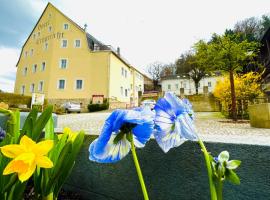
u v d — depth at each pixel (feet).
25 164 2.46
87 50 89.81
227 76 37.01
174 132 2.31
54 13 95.30
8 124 3.54
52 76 88.79
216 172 2.17
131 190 4.74
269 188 3.22
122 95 101.35
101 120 33.37
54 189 3.68
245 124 25.41
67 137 4.25
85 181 5.55
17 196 3.22
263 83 60.95
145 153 4.54
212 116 41.04
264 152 3.31
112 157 2.23
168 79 167.02
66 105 73.67
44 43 94.94
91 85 86.69
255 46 34.53
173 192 4.10
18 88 99.71
